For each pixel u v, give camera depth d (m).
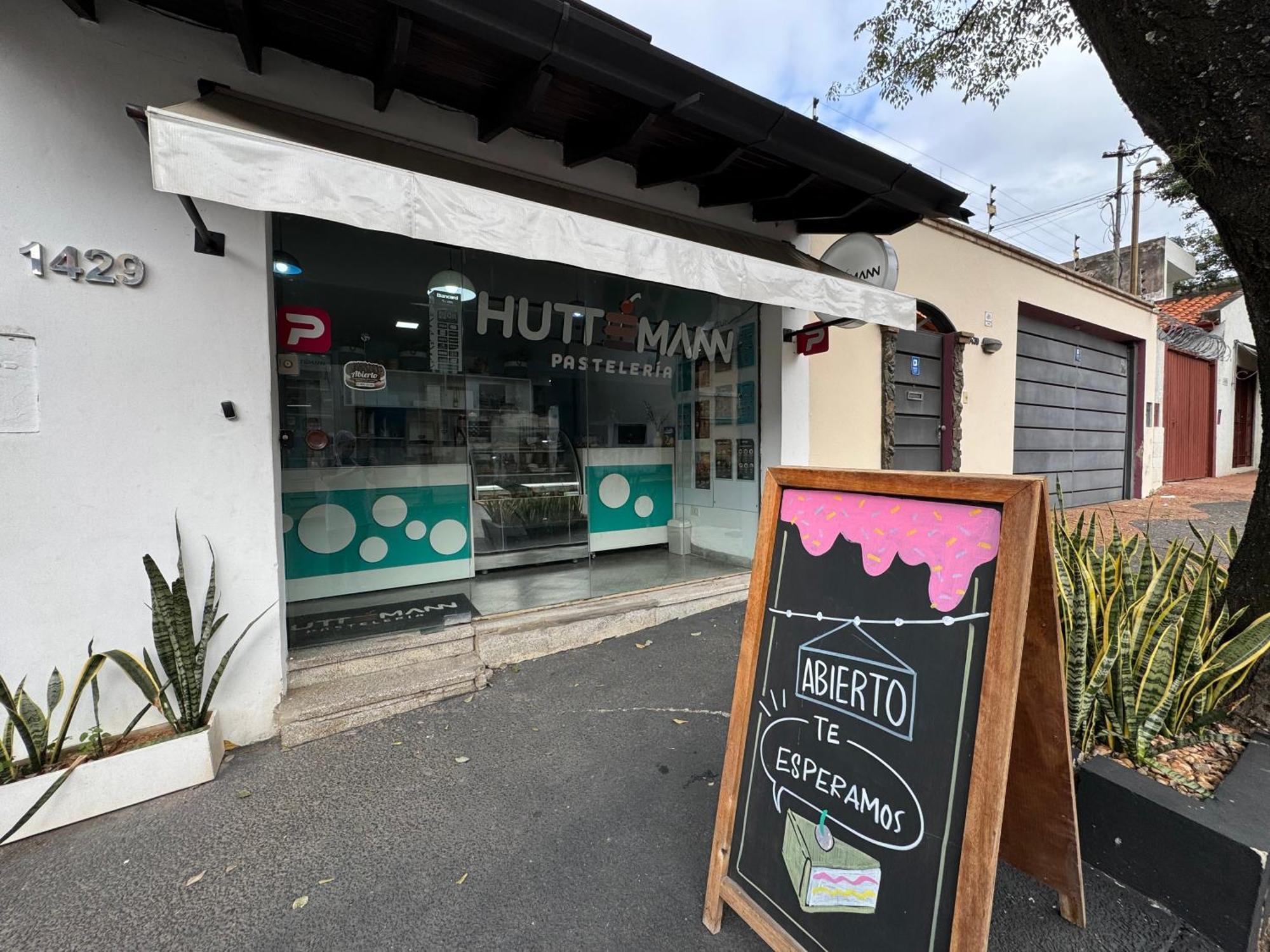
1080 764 1.87
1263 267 1.95
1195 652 2.04
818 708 1.45
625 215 3.52
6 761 2.00
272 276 2.81
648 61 2.50
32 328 2.11
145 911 1.68
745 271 3.07
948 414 6.58
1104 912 1.64
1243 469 15.66
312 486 3.92
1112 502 9.52
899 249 5.89
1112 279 17.72
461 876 1.80
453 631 3.44
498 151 3.30
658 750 2.53
